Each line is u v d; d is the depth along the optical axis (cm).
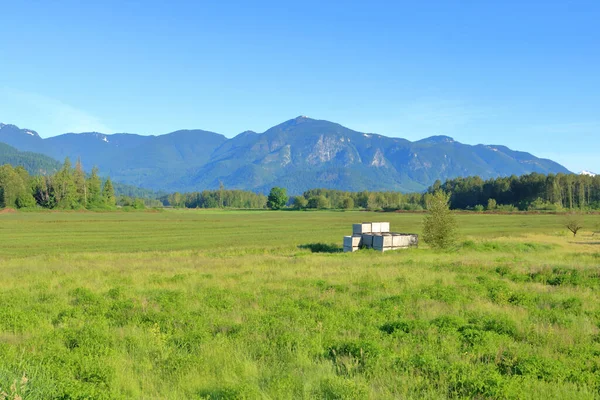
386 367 1099
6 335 1417
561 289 2250
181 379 1026
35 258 4300
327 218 14788
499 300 1958
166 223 11350
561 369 1046
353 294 2139
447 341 1298
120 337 1391
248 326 1481
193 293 2169
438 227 4703
